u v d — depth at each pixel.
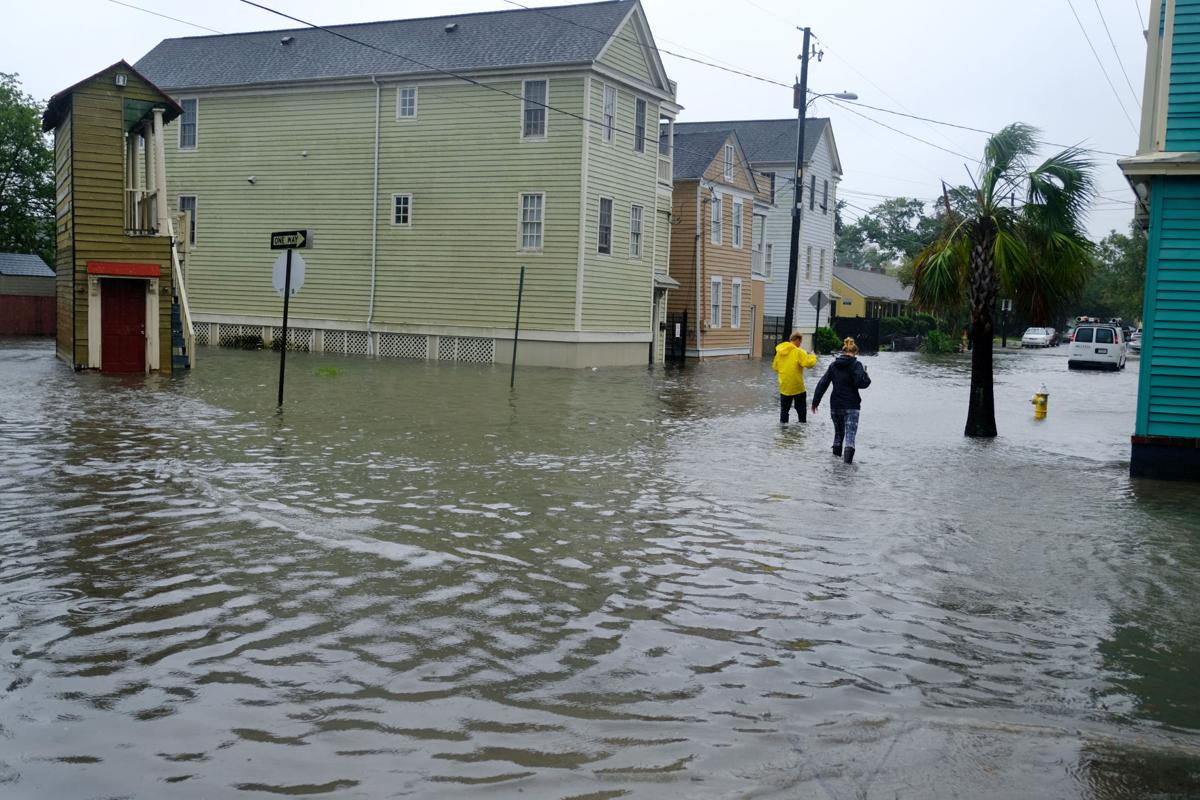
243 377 23.94
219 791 4.33
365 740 4.87
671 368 35.75
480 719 5.16
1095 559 9.10
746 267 46.69
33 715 5.03
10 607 6.65
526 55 32.66
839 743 5.01
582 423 17.98
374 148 34.94
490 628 6.59
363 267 35.47
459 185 33.78
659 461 14.01
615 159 33.78
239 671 5.69
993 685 5.91
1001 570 8.60
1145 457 14.05
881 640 6.65
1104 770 4.80
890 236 113.31
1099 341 46.72
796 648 6.43
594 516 10.17
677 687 5.69
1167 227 13.80
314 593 7.18
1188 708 5.65
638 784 4.50
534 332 32.97
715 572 8.20
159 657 5.86
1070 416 23.94
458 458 13.42
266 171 36.81
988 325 18.75
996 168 18.62
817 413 21.73
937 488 12.72
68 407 16.91
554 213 32.47
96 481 10.80
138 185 27.38
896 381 34.44
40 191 54.28
